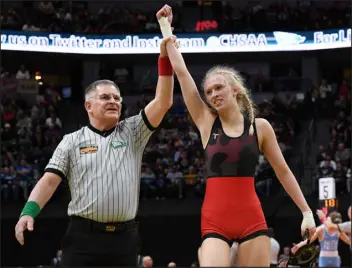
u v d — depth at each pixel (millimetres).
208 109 5254
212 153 5059
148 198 21594
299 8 27359
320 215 9938
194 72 27141
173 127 25297
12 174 21703
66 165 5242
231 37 24625
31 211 5117
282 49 24453
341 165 22406
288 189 5258
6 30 24016
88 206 5117
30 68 27672
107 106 5301
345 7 27359
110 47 24906
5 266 21016
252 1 28375
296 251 5590
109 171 5172
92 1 28359
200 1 28203
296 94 27016
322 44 24234
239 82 5211
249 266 4930
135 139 5418
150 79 27812
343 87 26703
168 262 21500
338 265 10008
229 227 4953
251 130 5098
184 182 21797
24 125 25062
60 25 26828
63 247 5230
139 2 28828
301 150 24625
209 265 4824
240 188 4992
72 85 28109
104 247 5137
